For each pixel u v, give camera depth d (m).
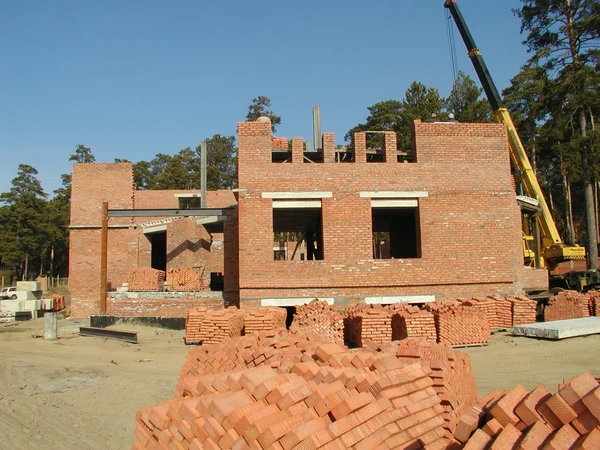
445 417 6.71
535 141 45.28
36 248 72.19
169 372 14.94
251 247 21.50
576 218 55.56
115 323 23.28
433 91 54.31
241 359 10.06
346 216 21.94
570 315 21.28
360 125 61.34
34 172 82.12
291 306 21.55
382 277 21.70
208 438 5.43
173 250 28.44
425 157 22.59
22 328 27.16
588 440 3.92
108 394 12.30
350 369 6.61
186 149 81.69
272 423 5.14
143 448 6.57
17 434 8.95
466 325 17.30
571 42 34.06
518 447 4.23
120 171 34.47
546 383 12.18
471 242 22.25
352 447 5.11
